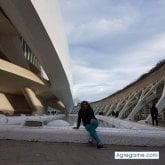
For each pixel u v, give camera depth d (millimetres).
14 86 45031
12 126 10008
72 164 5973
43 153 7230
